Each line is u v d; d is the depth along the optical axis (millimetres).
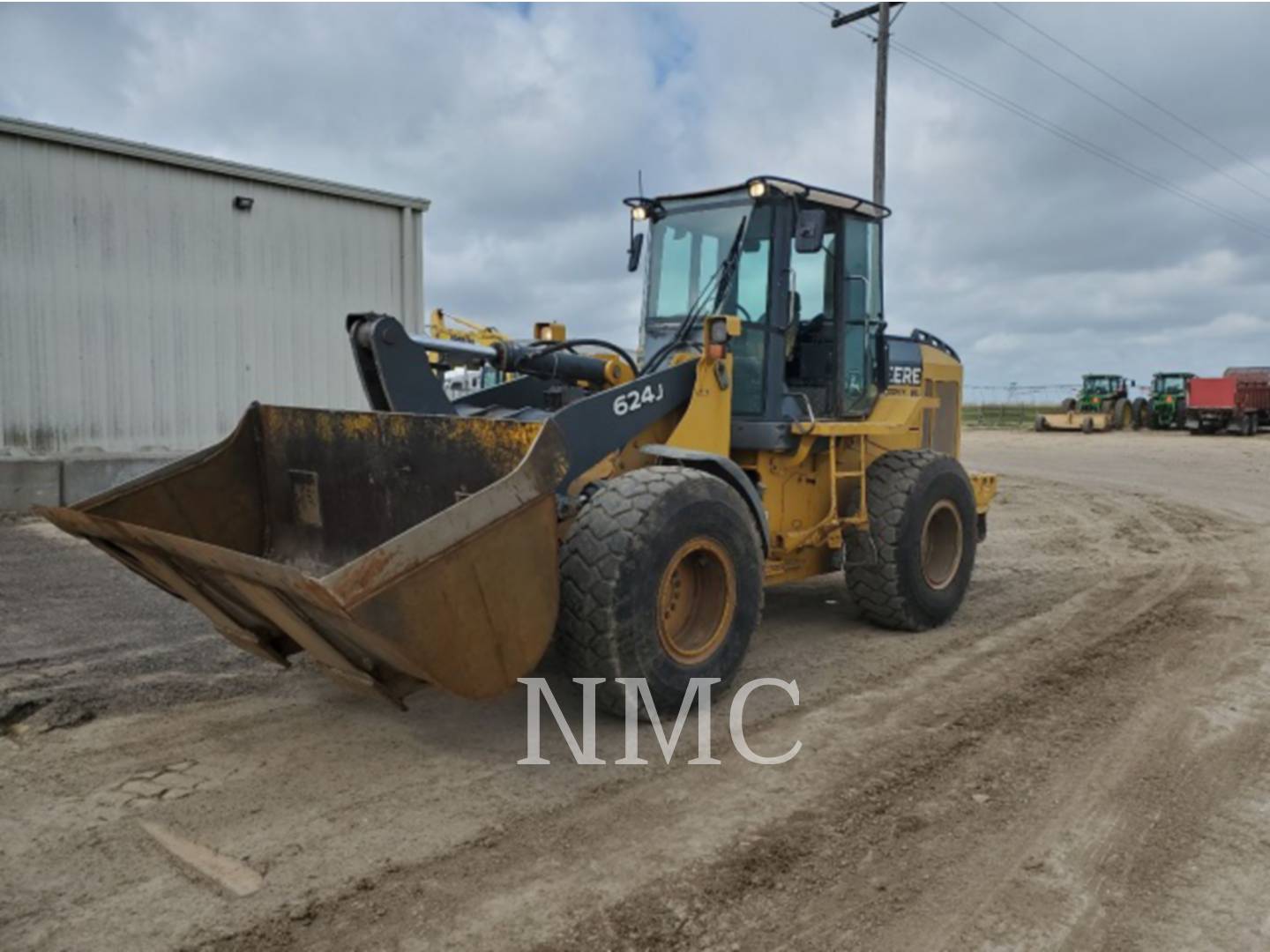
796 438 5543
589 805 3535
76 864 3064
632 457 4953
